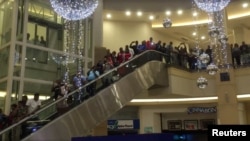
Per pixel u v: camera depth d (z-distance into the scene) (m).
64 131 6.81
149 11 15.03
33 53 10.53
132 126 13.38
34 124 6.43
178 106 13.30
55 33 11.59
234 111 11.52
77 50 12.27
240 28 16.61
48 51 11.07
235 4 14.12
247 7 14.46
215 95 12.02
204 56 7.51
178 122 13.70
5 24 10.49
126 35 16.31
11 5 10.34
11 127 5.91
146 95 11.79
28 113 7.03
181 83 11.70
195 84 12.34
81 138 2.65
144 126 13.37
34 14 10.84
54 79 11.09
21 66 9.92
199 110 12.83
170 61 11.59
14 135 5.97
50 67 11.05
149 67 10.44
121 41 16.16
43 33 11.09
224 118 11.66
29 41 10.47
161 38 17.58
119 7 14.82
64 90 8.04
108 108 8.24
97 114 7.84
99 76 8.45
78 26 12.55
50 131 6.50
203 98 12.51
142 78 9.95
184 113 13.73
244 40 16.44
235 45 12.05
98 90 8.45
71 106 7.55
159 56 11.19
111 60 9.92
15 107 7.46
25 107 7.14
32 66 10.39
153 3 15.09
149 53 10.69
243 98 11.79
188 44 19.08
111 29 16.14
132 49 10.79
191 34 17.73
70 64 11.84
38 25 10.94
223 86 11.84
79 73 10.64
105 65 9.49
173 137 2.55
